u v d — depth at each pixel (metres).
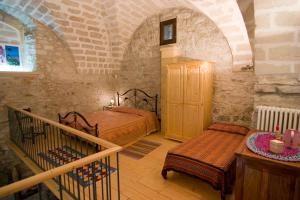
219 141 2.87
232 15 2.94
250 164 1.58
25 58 4.30
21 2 3.54
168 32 4.44
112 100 5.92
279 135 1.93
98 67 5.45
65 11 3.88
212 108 3.92
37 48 4.21
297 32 2.05
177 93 3.87
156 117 4.77
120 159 3.19
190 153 2.46
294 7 1.93
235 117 3.64
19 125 3.51
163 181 2.54
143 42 5.03
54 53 4.53
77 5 3.88
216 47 3.72
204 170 2.19
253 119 2.68
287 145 1.71
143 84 5.24
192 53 4.07
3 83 3.80
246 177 1.62
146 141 4.04
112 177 2.61
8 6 3.69
